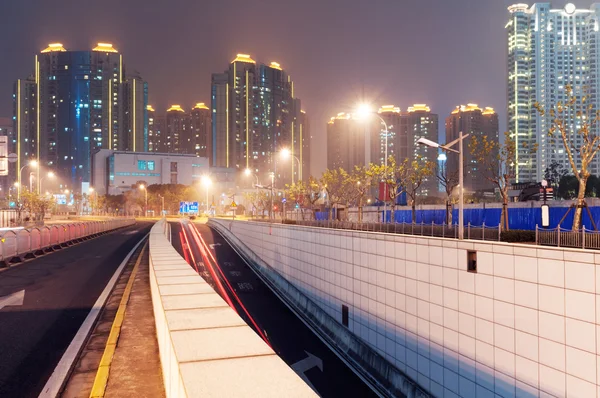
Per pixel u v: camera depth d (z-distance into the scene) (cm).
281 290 2350
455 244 1019
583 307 728
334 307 1692
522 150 13875
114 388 534
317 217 5672
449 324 1036
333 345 1566
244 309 2002
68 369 700
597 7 13975
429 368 1105
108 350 698
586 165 1880
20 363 742
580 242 1293
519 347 845
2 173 2948
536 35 14062
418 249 1158
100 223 4656
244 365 295
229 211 15600
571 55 14012
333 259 1703
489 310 918
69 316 1080
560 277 768
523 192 3416
